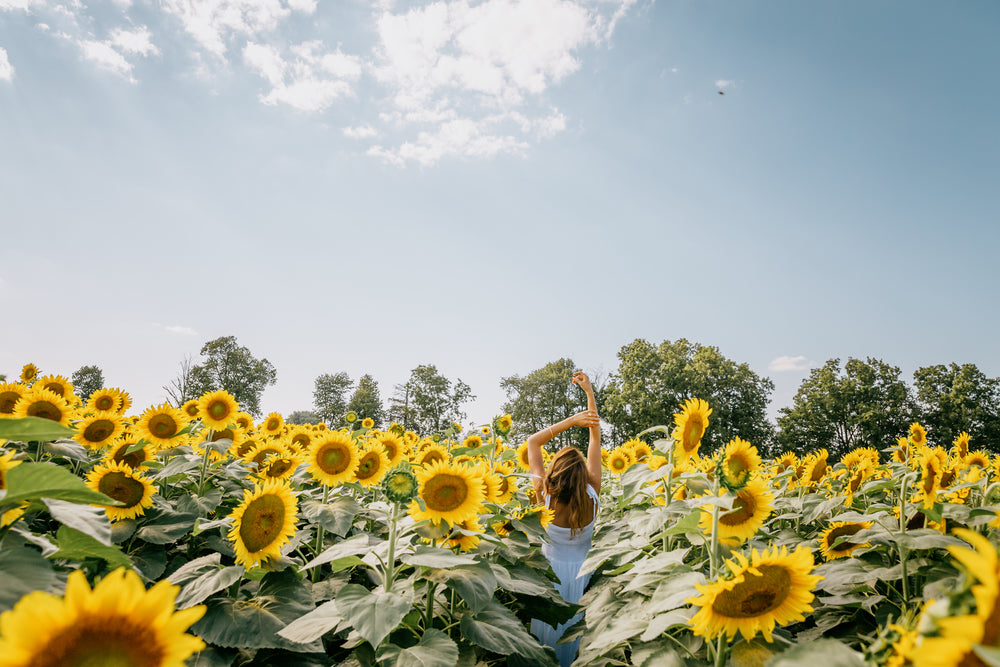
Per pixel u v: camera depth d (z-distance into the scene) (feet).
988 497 13.25
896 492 15.35
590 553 13.17
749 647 7.95
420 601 12.04
